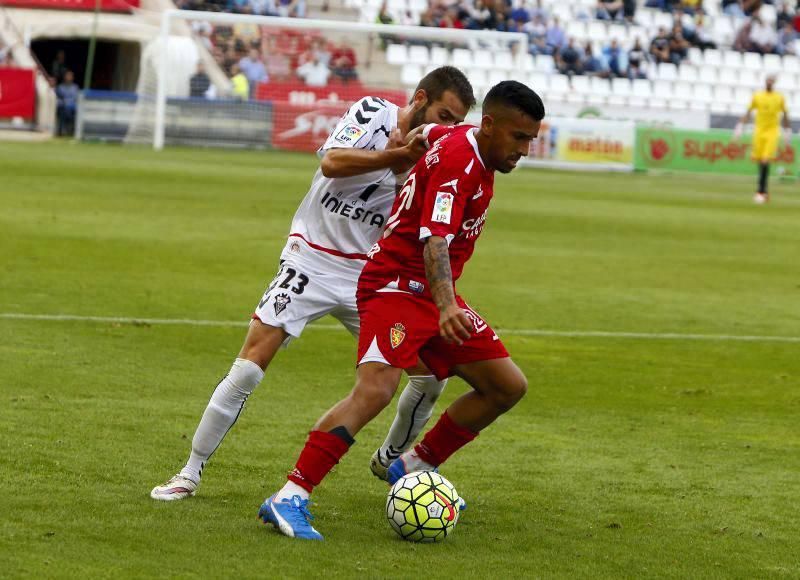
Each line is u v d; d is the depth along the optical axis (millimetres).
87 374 25750
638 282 45250
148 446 20359
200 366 27531
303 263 18609
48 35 118375
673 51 134500
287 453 20609
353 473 19859
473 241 17281
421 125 18172
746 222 70875
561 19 134500
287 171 84688
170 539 15523
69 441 20234
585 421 24641
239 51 117312
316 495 18391
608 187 92125
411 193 16766
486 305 38438
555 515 18031
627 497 19188
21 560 14242
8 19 115750
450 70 18328
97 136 106812
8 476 17906
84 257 42906
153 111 107562
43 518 16016
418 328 16781
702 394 27703
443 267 16062
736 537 17297
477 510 18109
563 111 116438
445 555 15750
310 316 18562
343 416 16359
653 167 113875
